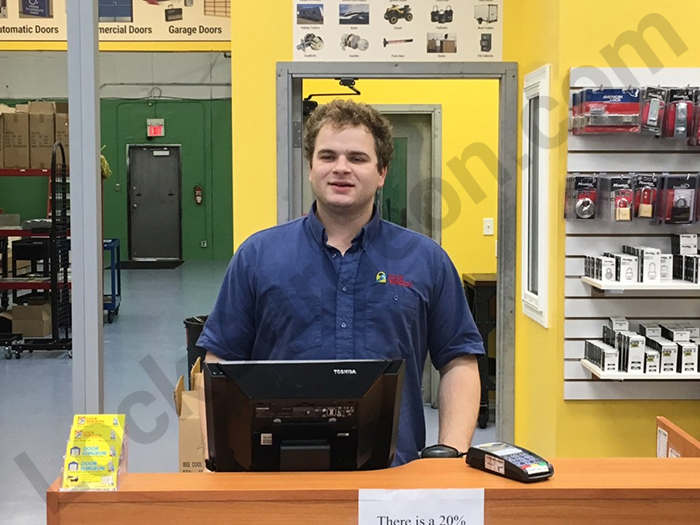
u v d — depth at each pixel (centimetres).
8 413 640
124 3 845
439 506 172
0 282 869
